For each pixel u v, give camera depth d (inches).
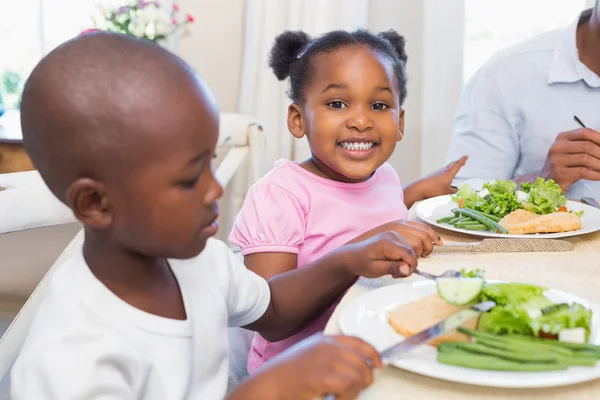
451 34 98.0
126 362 26.5
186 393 29.8
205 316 31.9
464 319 26.3
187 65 26.9
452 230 47.8
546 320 26.4
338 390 22.4
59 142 24.7
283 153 99.7
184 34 102.6
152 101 24.6
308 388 22.7
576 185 69.4
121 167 24.8
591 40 73.0
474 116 78.7
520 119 77.3
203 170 26.8
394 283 36.3
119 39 25.6
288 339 45.8
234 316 36.8
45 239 35.9
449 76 99.2
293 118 52.9
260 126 59.6
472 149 78.2
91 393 25.0
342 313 30.0
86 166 24.9
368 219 50.6
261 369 24.3
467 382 23.7
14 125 89.2
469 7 99.3
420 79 102.4
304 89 50.3
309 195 49.6
